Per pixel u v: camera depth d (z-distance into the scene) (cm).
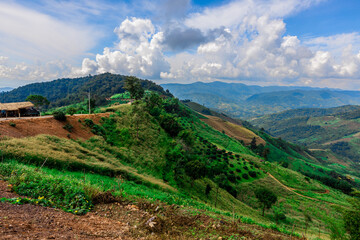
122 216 929
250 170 8312
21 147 1939
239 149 12206
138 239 722
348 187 9500
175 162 4284
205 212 1434
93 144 3369
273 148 17062
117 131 4456
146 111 6706
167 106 13900
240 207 4422
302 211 5672
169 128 6669
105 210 970
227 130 18825
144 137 4803
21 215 664
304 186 7931
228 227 1073
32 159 1806
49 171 1700
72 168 2077
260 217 4278
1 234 501
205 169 3962
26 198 800
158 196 1636
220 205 3628
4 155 1680
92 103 7338
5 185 927
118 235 718
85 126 3919
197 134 12294
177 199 1738
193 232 912
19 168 1197
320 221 5066
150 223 859
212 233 945
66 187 1003
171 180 3544
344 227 1797
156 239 754
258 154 13825
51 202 843
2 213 638
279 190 7081
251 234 1030
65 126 3406
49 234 586
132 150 3941
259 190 4884
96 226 758
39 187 945
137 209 1048
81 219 792
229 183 6819
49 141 2556
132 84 7625
